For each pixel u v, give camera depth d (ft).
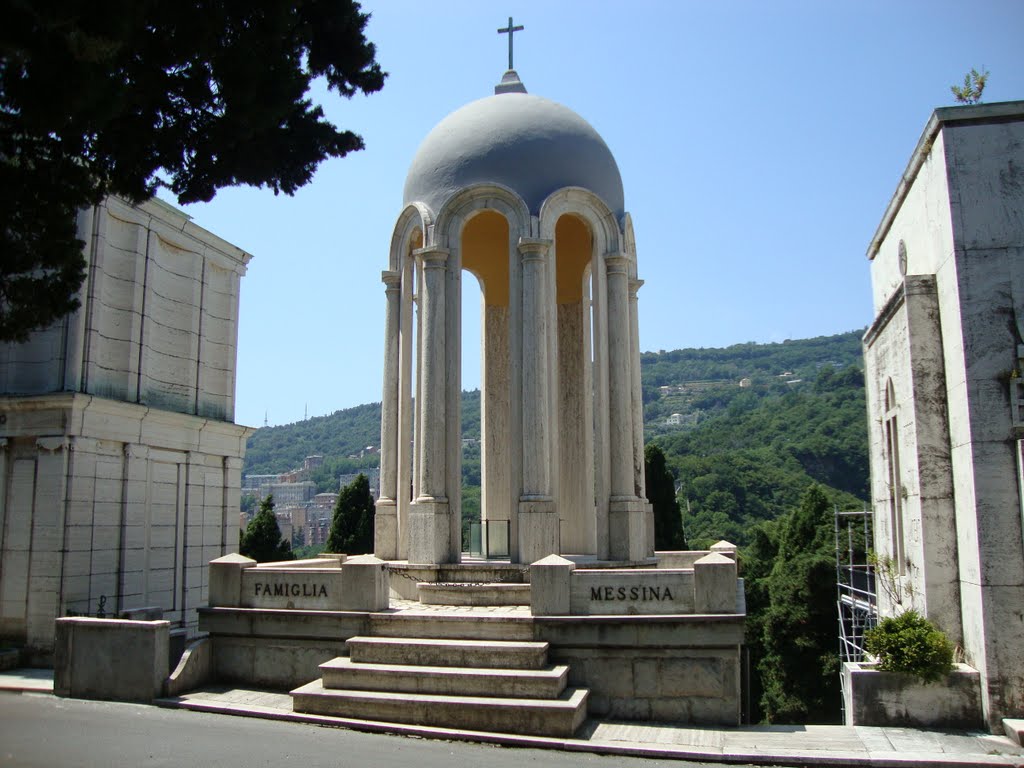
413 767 37.58
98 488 82.58
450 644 48.42
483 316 78.23
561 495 74.74
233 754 39.32
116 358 86.38
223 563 56.13
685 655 47.67
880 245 74.69
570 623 48.60
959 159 50.11
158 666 51.67
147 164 49.55
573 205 65.10
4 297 48.44
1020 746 42.55
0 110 41.75
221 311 105.50
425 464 62.13
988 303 48.60
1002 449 47.32
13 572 78.79
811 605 126.72
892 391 61.82
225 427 102.12
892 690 46.91
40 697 53.06
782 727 46.73
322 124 52.03
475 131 66.18
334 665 48.55
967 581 48.91
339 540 143.23
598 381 63.82
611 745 41.81
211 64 45.88
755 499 308.19
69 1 34.58
